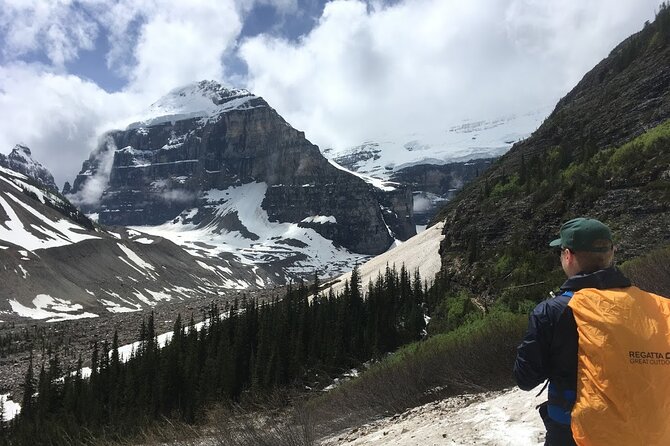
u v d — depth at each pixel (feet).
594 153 154.51
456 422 28.68
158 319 500.33
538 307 12.10
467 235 181.27
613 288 11.43
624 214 112.37
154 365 189.57
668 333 10.39
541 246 137.28
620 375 10.03
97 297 591.78
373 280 335.06
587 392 10.61
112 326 462.60
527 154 242.99
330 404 49.93
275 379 146.00
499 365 42.86
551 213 140.77
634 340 10.16
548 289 108.78
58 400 195.93
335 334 172.65
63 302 540.93
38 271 566.77
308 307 225.76
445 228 261.65
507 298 120.16
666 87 166.20
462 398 38.70
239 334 195.11
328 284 417.69
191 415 142.82
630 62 236.22
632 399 9.92
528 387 12.09
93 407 174.70
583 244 11.78
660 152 119.75
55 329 442.09
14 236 638.12
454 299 159.84
